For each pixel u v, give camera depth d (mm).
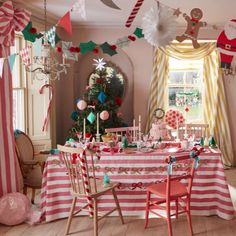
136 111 6234
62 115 6211
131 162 3658
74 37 6109
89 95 5625
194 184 3703
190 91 6602
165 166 3646
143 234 3383
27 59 4070
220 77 6203
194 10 3713
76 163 3293
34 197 4258
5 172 3992
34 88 5188
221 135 6281
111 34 6098
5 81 3988
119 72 6219
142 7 4715
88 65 6273
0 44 3033
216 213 3762
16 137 4395
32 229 3539
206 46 6188
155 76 6160
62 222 3693
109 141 4047
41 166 4078
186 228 3506
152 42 3682
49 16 5320
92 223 3662
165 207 3473
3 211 3598
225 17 5328
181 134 5422
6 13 2975
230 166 6258
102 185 3457
